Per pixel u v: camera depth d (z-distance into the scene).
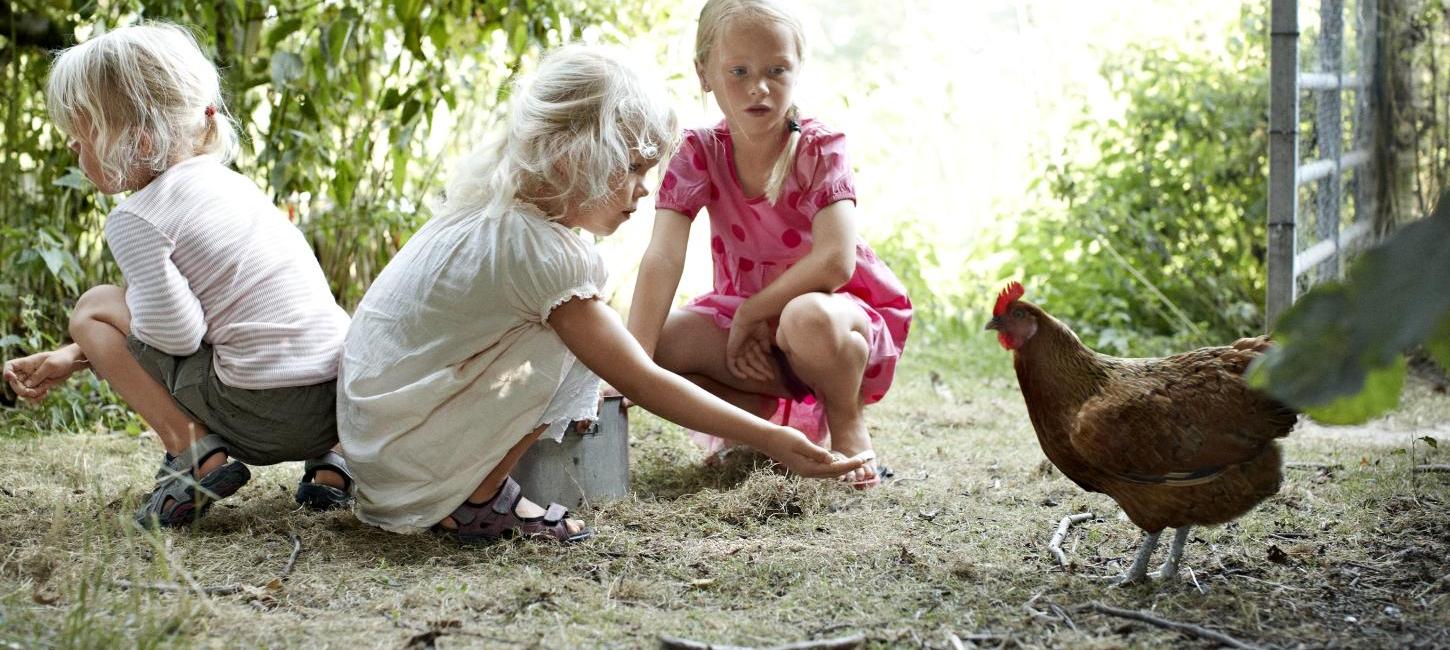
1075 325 5.84
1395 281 1.27
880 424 4.30
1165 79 6.19
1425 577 2.51
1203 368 2.42
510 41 4.46
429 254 2.73
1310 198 5.09
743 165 3.50
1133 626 2.26
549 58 2.76
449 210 2.83
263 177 4.52
